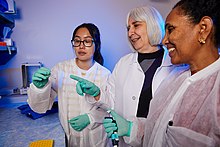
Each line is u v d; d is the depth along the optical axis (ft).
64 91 4.32
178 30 1.90
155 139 2.27
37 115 4.57
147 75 3.71
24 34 5.82
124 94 3.83
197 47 1.89
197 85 2.02
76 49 4.30
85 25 4.35
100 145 4.33
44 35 5.97
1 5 4.59
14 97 5.76
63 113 4.24
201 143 1.69
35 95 3.70
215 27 1.77
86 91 3.69
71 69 4.56
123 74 4.02
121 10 6.43
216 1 1.74
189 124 1.87
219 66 1.91
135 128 2.99
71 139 4.25
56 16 5.97
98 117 4.13
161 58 3.74
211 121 1.65
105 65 6.56
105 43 6.47
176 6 2.01
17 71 5.93
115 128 3.01
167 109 2.24
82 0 6.09
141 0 6.55
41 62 6.06
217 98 1.72
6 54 5.70
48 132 3.71
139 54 3.95
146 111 3.51
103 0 6.24
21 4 5.67
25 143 3.23
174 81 2.54
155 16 3.49
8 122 4.29
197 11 1.79
